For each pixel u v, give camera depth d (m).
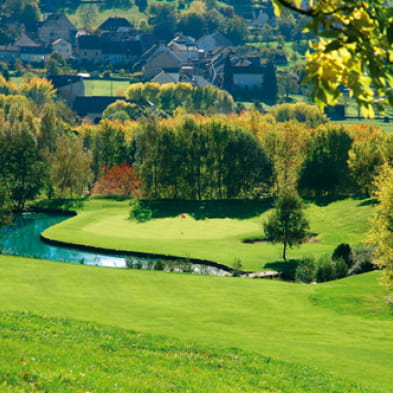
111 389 33.97
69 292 92.75
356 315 83.50
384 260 93.25
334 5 15.50
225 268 135.50
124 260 146.75
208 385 41.56
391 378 53.53
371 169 198.62
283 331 73.38
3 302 81.88
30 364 36.09
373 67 15.31
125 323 74.25
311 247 157.12
